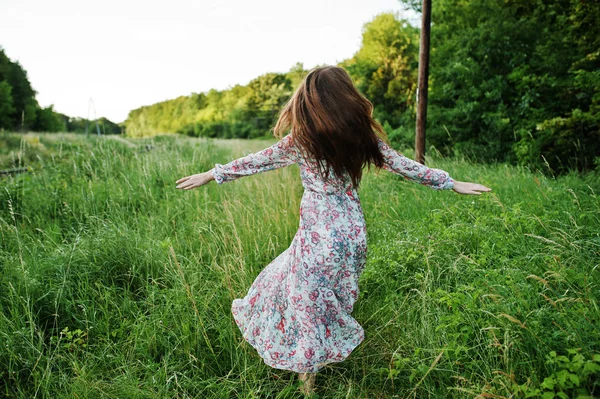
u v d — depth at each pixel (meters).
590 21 7.60
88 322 2.68
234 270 3.02
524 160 7.17
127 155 7.57
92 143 9.16
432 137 9.99
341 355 2.10
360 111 1.97
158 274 3.28
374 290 2.98
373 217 4.32
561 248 2.67
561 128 7.12
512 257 2.97
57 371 2.36
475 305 2.27
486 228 3.27
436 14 12.20
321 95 1.95
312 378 2.16
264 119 50.75
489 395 1.70
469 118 9.05
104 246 3.45
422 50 5.47
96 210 4.56
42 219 4.36
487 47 9.20
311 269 2.00
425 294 2.62
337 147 1.93
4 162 8.12
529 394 1.62
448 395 2.04
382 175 5.89
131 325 2.64
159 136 14.98
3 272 3.09
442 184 2.10
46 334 2.68
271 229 3.78
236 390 2.21
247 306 2.28
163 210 4.62
